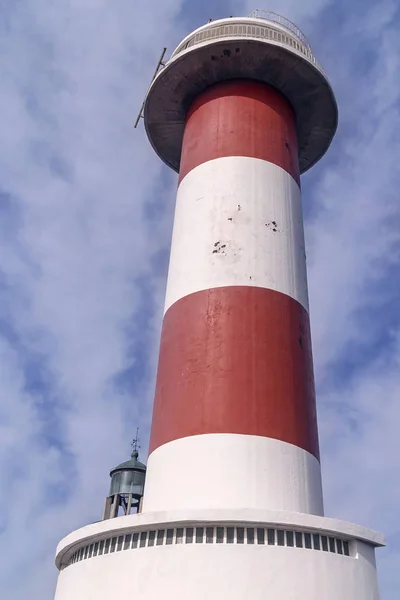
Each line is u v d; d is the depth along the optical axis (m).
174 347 14.12
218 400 12.77
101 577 11.14
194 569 10.25
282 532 10.81
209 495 11.83
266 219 15.20
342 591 10.69
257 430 12.46
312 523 10.84
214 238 14.88
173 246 16.03
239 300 13.93
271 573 10.27
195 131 17.33
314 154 20.77
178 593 10.12
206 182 15.87
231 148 16.16
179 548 10.48
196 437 12.50
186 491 12.05
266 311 13.94
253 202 15.30
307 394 13.74
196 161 16.61
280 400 13.02
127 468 20.42
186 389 13.23
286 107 17.92
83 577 11.60
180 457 12.47
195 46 17.02
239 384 12.94
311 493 12.46
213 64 17.28
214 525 10.70
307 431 13.18
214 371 13.15
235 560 10.29
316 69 17.31
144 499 13.09
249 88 17.38
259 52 16.84
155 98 18.69
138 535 11.14
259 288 14.16
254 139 16.39
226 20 17.98
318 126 19.42
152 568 10.51
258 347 13.46
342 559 11.04
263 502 11.74
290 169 16.77
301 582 10.37
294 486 12.22
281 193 15.91
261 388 12.98
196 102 18.09
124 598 10.53
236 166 15.80
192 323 14.02
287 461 12.39
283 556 10.47
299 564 10.51
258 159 16.05
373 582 11.38
